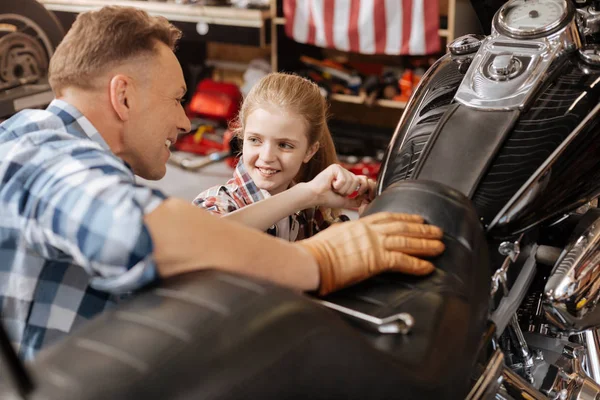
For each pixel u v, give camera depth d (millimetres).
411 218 921
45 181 877
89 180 850
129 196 815
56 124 1038
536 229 1135
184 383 599
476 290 872
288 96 1402
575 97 1132
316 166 1581
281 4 3963
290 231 1455
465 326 809
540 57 1188
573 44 1203
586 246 1063
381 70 4090
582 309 1053
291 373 641
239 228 827
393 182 1115
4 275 966
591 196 1127
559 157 1067
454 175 1064
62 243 850
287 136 1401
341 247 864
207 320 649
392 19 3549
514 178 1049
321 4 3682
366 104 4016
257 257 813
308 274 837
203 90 4371
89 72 1045
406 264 861
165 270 798
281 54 4059
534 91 1146
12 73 2391
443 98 1211
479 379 908
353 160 3846
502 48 1225
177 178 3824
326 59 4312
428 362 739
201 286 705
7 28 2350
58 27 2488
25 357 980
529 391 1067
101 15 1060
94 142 969
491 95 1158
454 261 886
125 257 793
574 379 1186
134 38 1054
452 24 3510
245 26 3932
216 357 617
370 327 782
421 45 3539
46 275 969
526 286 1093
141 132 1101
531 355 1167
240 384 611
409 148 1148
